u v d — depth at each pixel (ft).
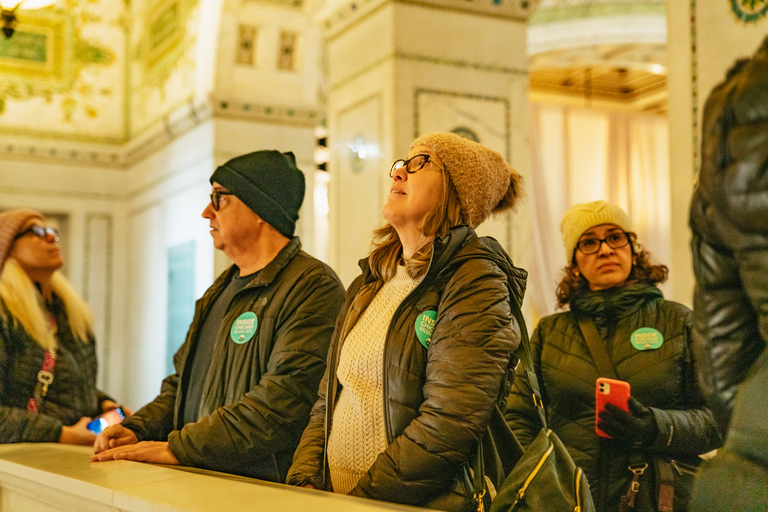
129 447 7.14
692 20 9.98
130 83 26.96
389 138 15.17
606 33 31.81
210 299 8.83
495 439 5.55
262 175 8.48
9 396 9.86
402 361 5.44
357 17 16.43
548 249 43.11
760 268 2.81
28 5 18.70
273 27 20.68
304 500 4.48
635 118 45.75
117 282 26.45
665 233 45.50
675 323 7.36
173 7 22.93
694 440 6.59
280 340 7.50
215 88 20.10
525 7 16.60
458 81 15.85
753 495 2.75
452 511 4.96
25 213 10.72
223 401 7.79
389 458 5.03
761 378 2.86
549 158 43.96
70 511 6.14
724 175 2.86
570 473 5.15
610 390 6.73
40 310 10.39
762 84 2.72
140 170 25.63
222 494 4.80
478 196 5.88
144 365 24.47
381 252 6.21
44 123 25.66
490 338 5.12
